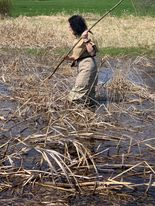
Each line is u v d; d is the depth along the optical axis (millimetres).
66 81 11312
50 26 25031
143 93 10898
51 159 6812
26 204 5598
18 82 11883
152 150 7340
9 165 6605
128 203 5633
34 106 9500
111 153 7176
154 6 30812
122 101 10242
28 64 13836
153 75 13625
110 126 8398
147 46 19234
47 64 14648
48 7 42812
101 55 17172
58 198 5754
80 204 5605
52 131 7582
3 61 14930
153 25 26547
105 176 6312
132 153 7191
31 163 6711
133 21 28578
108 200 5703
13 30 21688
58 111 8609
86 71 9625
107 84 11344
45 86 10484
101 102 10172
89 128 8102
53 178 6113
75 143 6867
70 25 10047
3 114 9172
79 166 6426
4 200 5703
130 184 5996
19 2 48594
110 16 32156
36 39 20531
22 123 8625
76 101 9594
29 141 7238
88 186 5988
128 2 44344
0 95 10609
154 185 6035
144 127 8578
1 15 31906
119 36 21719
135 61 14469
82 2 48156
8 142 7027
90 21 29078
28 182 6105
